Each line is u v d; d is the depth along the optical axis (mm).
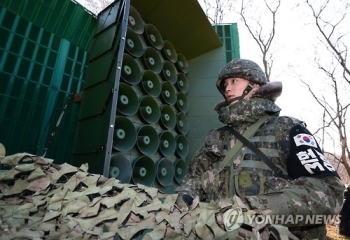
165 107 5750
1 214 1146
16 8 4395
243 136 1772
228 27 7543
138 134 4879
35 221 1131
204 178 1801
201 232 966
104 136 3582
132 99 4773
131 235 1043
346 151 12266
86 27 5438
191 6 5430
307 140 1477
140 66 5199
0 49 4234
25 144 4434
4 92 4250
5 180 1336
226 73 1982
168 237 1013
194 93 6781
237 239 898
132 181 4438
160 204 1204
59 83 5059
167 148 5535
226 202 1045
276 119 1732
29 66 4625
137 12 5234
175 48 6766
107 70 4301
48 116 4809
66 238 1040
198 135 6398
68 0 4996
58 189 1324
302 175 1354
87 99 4730
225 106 2082
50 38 4984
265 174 1528
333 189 1245
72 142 5211
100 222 1128
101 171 3359
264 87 1800
